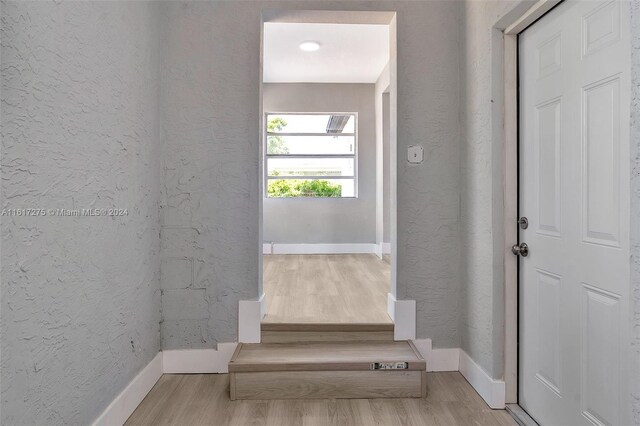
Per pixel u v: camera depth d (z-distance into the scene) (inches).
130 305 85.0
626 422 57.7
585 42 65.9
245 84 103.7
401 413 85.0
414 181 105.1
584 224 66.5
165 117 102.6
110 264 76.1
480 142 93.0
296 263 204.5
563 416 71.7
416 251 105.1
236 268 104.0
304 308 119.4
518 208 87.0
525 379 84.4
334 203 241.6
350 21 109.7
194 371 103.3
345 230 242.2
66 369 62.3
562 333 72.1
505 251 87.2
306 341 104.7
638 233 49.7
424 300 105.6
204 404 88.4
